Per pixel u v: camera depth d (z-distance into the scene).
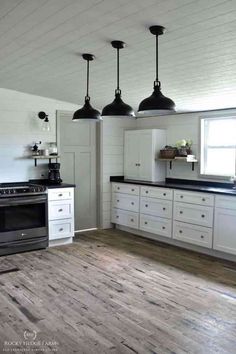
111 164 6.19
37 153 5.33
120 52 3.32
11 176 5.19
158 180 5.83
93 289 3.46
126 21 2.70
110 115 3.10
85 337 2.55
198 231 4.69
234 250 4.25
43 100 5.44
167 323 2.77
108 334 2.60
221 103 4.75
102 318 2.85
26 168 5.32
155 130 5.74
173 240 5.17
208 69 3.51
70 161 5.84
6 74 4.39
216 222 4.45
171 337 2.56
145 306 3.08
